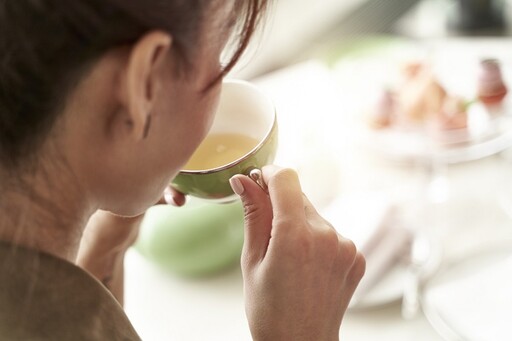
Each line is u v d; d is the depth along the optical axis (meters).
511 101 1.25
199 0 0.59
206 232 1.06
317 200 1.17
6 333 0.59
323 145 1.23
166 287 1.10
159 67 0.59
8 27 0.56
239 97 0.78
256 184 0.73
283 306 0.71
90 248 0.86
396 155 1.23
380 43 1.45
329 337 0.73
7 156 0.60
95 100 0.59
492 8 1.61
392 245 1.09
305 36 1.62
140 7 0.57
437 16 1.66
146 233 1.07
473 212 1.15
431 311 1.01
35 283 0.61
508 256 1.06
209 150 0.78
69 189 0.62
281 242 0.70
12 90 0.57
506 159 1.22
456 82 1.32
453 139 1.21
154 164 0.64
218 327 1.04
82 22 0.56
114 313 0.64
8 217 0.61
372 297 1.04
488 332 0.98
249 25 0.64
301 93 1.38
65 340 0.61
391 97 1.26
